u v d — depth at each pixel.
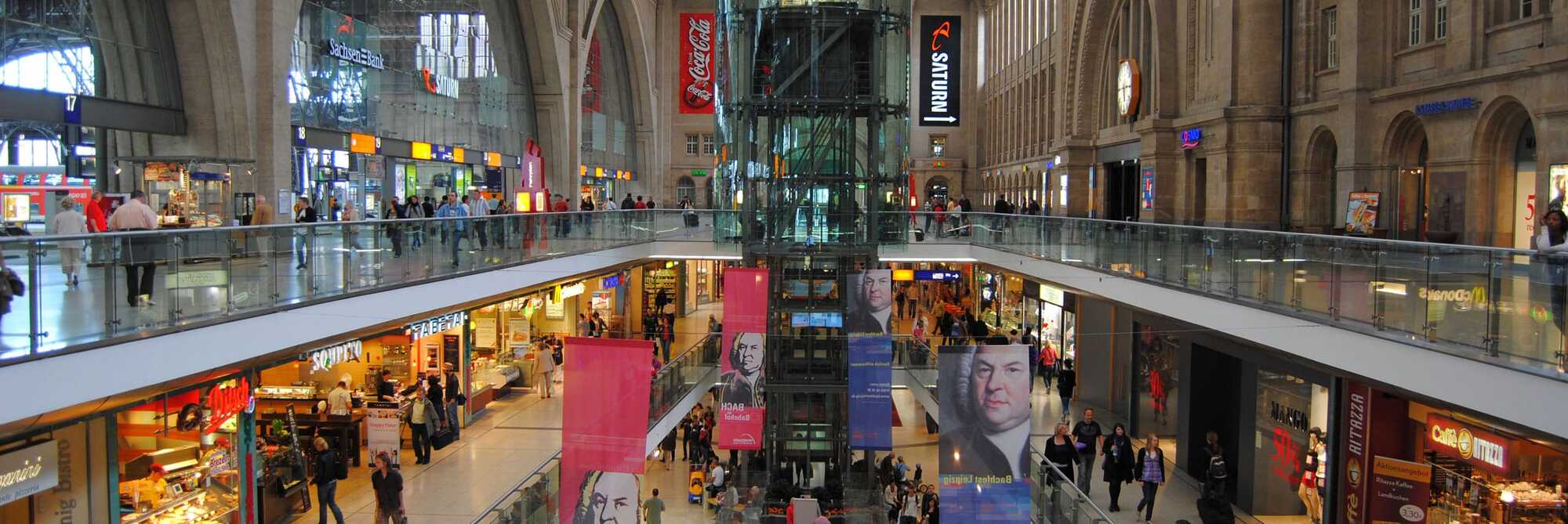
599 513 11.37
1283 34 21.31
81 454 10.41
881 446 17.25
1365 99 18.27
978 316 31.56
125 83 18.02
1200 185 24.84
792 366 22.83
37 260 8.02
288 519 14.14
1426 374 9.30
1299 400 14.13
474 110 33.16
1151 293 15.69
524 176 23.17
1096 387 22.50
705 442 19.22
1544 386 7.77
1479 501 10.39
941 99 48.50
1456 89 15.80
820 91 24.44
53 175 18.75
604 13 48.56
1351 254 10.65
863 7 24.36
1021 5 48.06
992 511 11.19
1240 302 12.82
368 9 25.62
